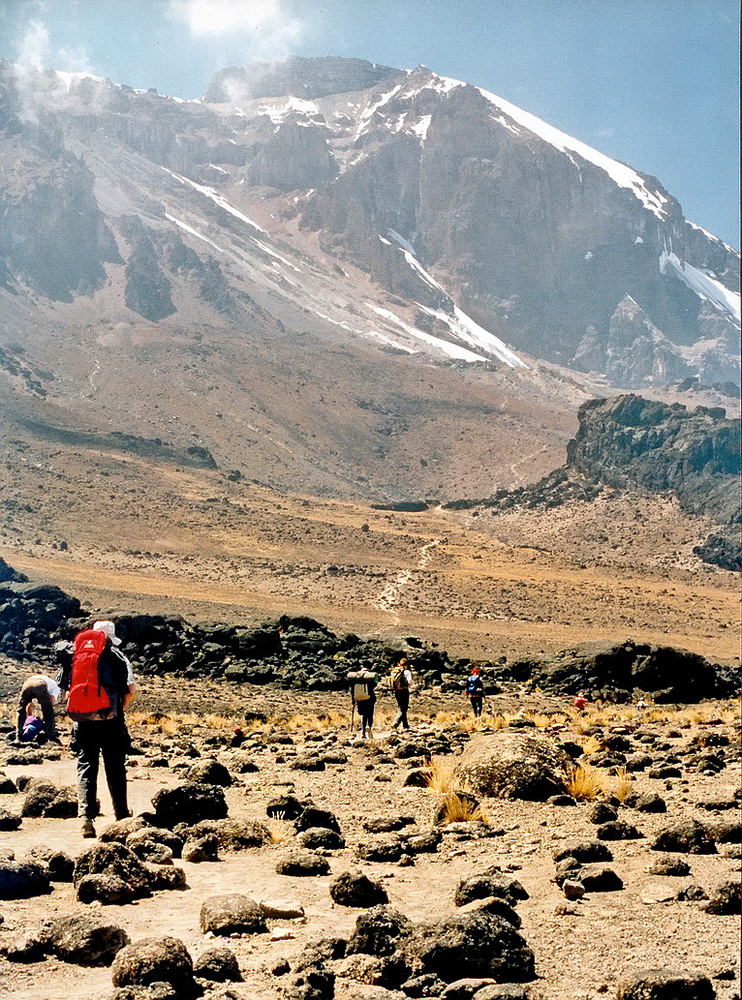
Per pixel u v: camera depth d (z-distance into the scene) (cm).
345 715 3550
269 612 9725
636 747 2127
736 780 1564
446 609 12188
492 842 1047
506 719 3070
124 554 13950
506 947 618
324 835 1024
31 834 1037
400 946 633
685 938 700
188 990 570
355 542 16775
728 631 12250
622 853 995
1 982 588
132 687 1113
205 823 1027
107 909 755
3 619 4806
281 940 677
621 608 13212
